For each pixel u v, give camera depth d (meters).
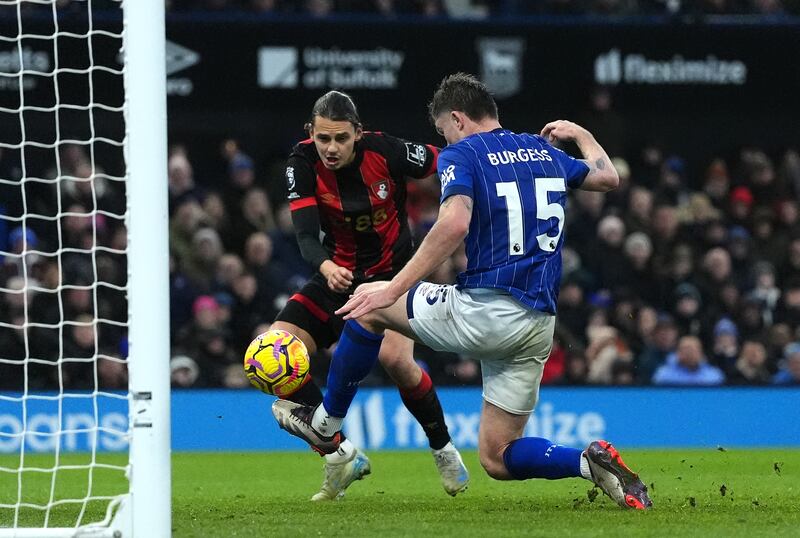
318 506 20.47
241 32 48.28
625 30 49.91
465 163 17.42
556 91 49.94
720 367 44.16
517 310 17.53
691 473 29.48
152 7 14.90
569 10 49.84
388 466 32.94
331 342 22.78
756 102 50.97
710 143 56.38
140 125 14.82
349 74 48.88
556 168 18.11
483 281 17.55
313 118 20.31
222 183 53.56
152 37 14.88
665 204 50.28
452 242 16.73
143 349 14.70
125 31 14.91
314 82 48.69
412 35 48.84
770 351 44.91
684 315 45.44
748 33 50.41
